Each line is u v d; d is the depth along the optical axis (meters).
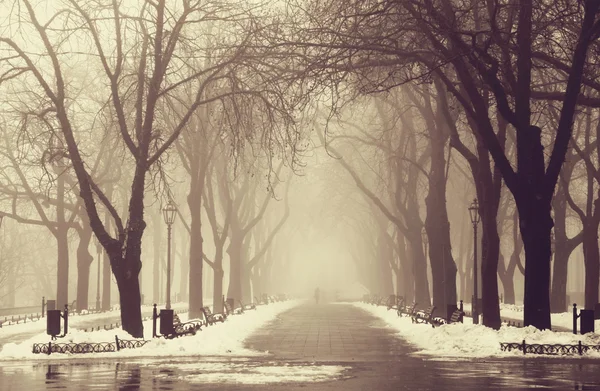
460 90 50.22
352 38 39.62
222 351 38.69
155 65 43.06
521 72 39.81
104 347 37.38
